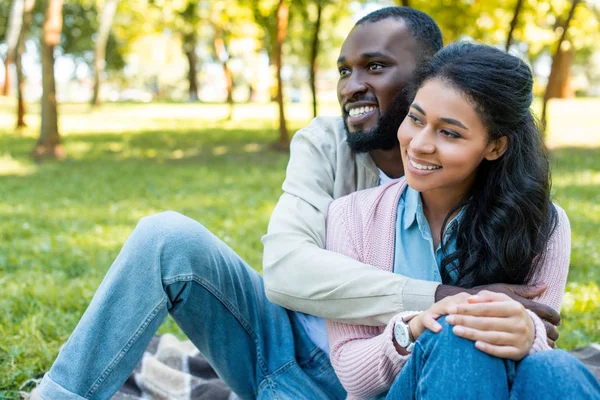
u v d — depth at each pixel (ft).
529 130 6.51
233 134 58.34
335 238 7.14
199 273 6.94
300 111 87.30
